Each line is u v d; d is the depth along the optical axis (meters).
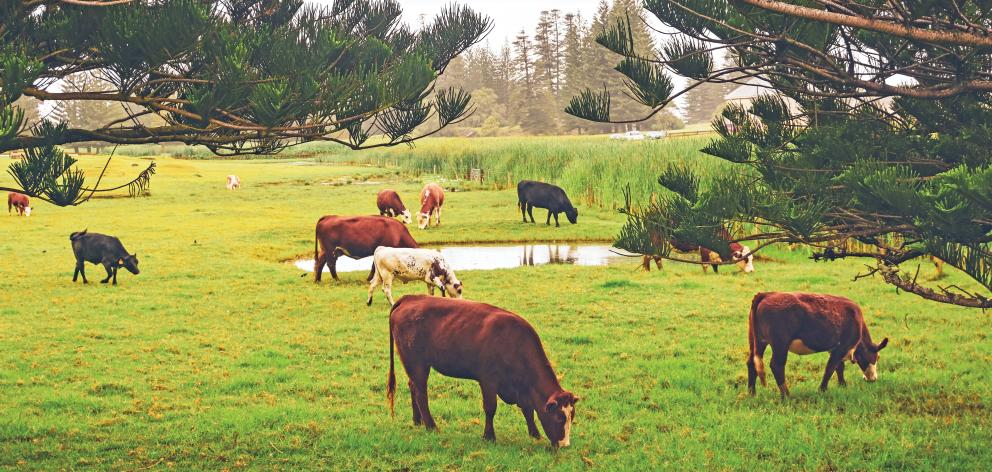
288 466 9.23
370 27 8.27
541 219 36.19
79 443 9.82
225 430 10.35
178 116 6.88
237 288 20.89
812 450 9.60
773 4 5.51
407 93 6.74
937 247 6.43
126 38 5.91
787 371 13.27
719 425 10.61
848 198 7.70
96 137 6.60
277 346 15.01
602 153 46.16
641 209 7.88
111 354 14.19
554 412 9.47
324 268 25.30
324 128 6.79
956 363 13.46
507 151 59.75
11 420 10.48
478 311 9.90
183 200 45.44
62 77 6.81
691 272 23.31
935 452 9.49
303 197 47.09
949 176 5.87
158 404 11.45
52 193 6.34
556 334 15.81
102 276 22.53
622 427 10.63
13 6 6.07
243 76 6.34
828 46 6.90
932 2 5.44
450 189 51.47
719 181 7.65
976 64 7.27
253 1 8.13
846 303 11.74
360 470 9.10
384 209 35.44
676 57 6.95
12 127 5.71
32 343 14.86
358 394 12.20
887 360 13.73
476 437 10.12
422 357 10.14
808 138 8.44
